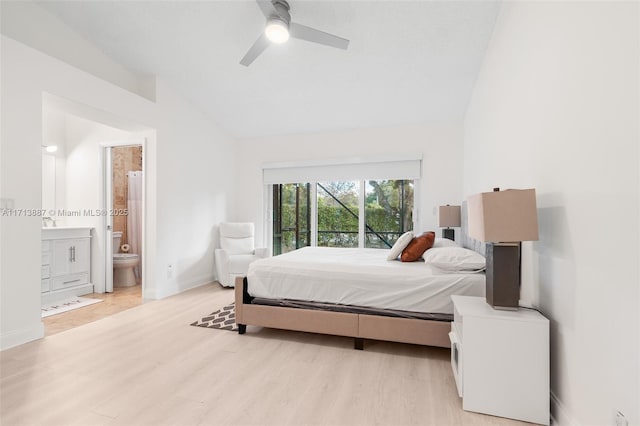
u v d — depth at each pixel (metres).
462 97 3.82
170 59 3.45
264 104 4.32
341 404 1.72
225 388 1.87
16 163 2.40
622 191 1.07
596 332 1.22
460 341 1.78
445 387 1.89
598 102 1.19
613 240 1.11
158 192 3.80
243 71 3.62
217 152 4.95
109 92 3.15
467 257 2.33
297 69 3.51
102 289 4.18
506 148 2.29
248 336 2.70
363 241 4.88
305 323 2.55
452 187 4.39
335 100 4.11
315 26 2.78
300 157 5.15
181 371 2.07
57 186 4.28
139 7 2.78
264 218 5.43
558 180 1.51
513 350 1.58
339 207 5.04
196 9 2.77
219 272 4.44
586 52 1.27
